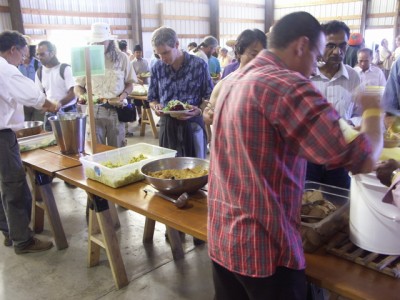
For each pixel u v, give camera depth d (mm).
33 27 8234
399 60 2158
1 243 2879
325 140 906
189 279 2389
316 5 12172
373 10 11070
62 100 3629
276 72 990
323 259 1232
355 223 1226
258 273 1026
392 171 1104
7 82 2268
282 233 1009
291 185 1029
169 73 2807
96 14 9258
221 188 1090
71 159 2604
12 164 2494
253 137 978
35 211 2969
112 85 3389
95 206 2197
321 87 2031
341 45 1957
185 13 11344
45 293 2289
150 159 2150
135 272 2469
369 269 1168
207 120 2219
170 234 2559
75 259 2641
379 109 981
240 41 2072
